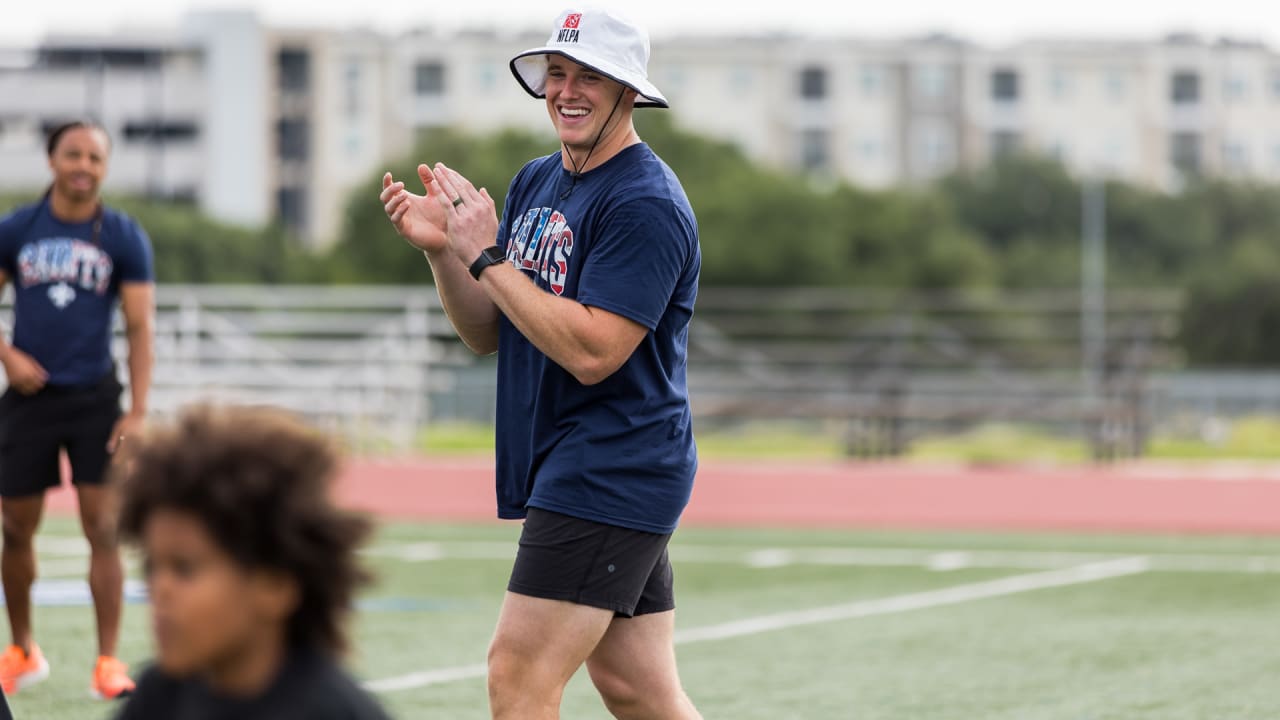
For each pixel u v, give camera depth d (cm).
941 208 14388
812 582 2502
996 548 2977
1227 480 3881
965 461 5066
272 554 483
